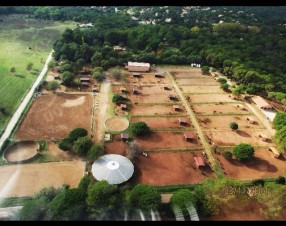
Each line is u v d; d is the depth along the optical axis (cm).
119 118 11275
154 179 8494
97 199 5681
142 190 6244
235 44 18750
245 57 16875
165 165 9075
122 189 7150
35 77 13988
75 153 9188
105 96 12794
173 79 14950
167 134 10556
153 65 16375
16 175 8250
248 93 13862
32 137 9850
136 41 18250
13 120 10638
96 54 15625
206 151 9831
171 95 13188
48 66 14900
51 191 6944
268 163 9512
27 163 8712
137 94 13188
